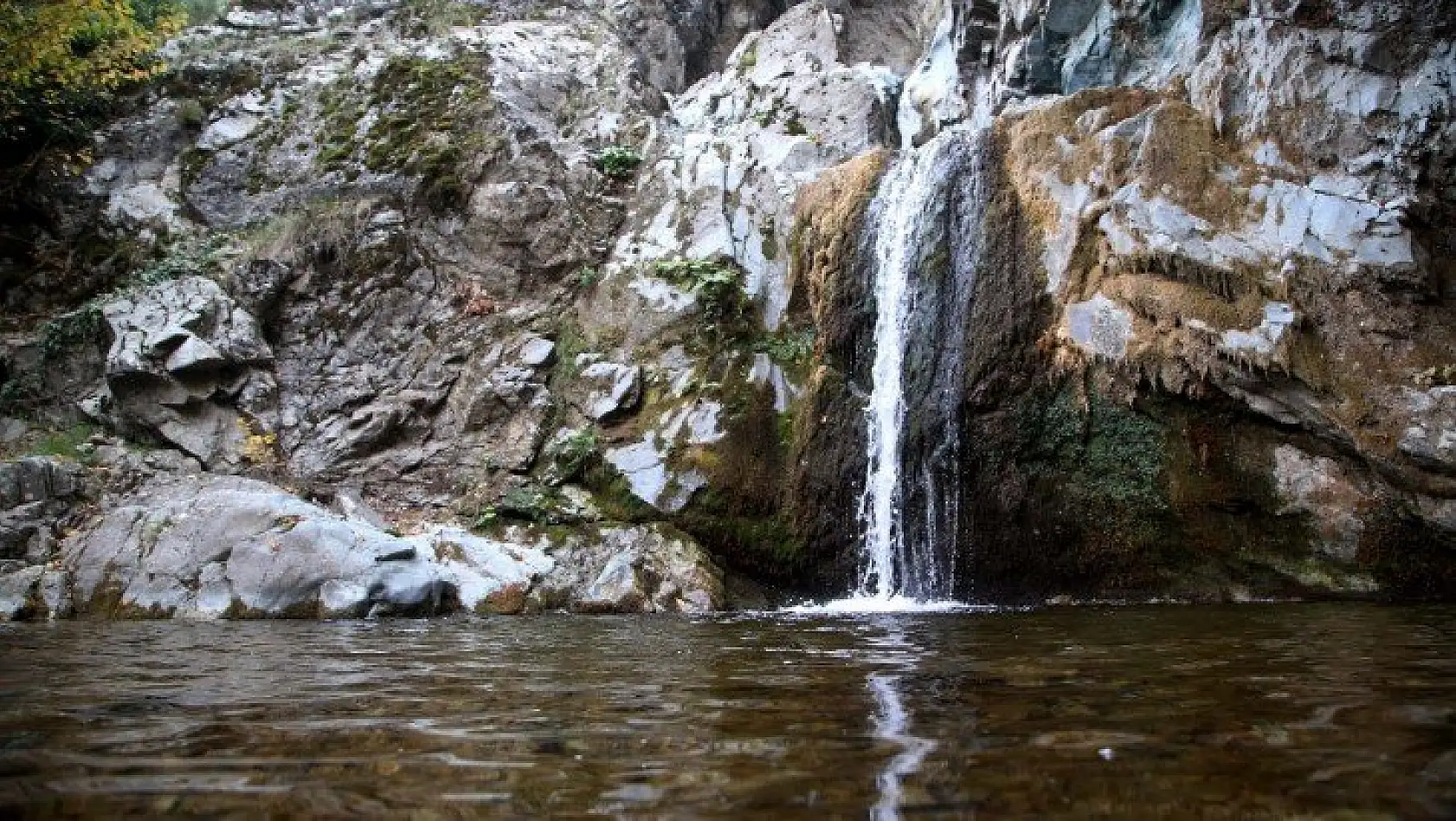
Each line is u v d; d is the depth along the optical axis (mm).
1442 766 2166
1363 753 2303
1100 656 4121
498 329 11375
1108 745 2416
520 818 1912
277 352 11250
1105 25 10703
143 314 10688
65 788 2152
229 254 11742
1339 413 7629
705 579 8594
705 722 2814
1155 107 8883
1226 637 4805
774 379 10070
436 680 3803
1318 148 8367
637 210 11992
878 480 9367
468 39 14438
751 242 11000
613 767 2295
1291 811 1861
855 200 10383
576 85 13844
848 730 2654
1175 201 8453
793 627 5984
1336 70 8430
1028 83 11633
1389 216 7938
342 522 8039
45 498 9055
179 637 5750
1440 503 7352
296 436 10664
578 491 9750
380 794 2090
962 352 9062
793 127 13328
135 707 3195
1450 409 7320
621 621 6840
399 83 13188
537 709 3082
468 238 11992
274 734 2729
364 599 7418
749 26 17938
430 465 10430
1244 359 7730
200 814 1959
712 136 12594
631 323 10828
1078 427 8430
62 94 12617
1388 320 7785
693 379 10070
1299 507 7781
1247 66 8844
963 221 9531
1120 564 8336
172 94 13477
